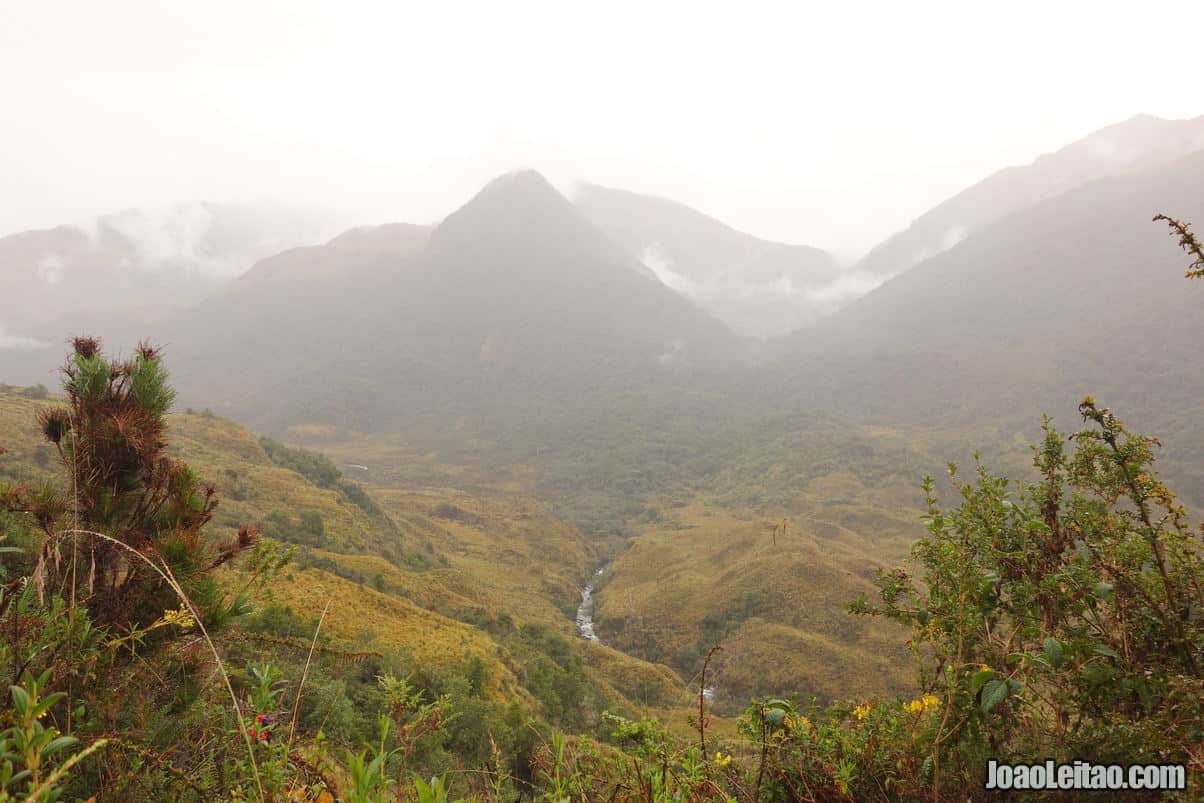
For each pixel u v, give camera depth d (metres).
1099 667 1.97
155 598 2.41
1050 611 2.16
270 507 73.56
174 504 2.73
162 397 2.99
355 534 79.19
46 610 2.08
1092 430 2.36
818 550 98.25
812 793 2.21
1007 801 1.99
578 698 39.94
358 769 1.54
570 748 2.31
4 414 60.28
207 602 2.45
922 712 2.28
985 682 1.95
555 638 61.38
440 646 36.28
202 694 2.32
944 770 2.13
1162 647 2.08
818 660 70.81
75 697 1.98
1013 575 2.23
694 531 143.75
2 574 2.26
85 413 2.75
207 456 84.94
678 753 2.21
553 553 145.38
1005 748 2.09
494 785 2.06
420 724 2.12
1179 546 2.18
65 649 1.93
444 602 61.88
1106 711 2.00
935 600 2.31
